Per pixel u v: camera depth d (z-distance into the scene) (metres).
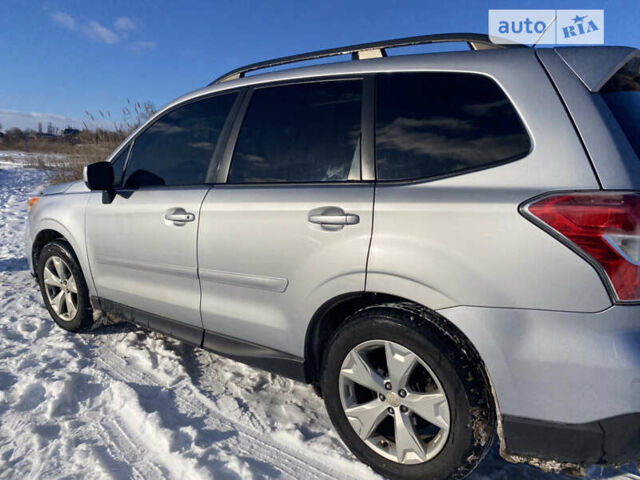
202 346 2.61
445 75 1.93
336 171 2.09
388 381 1.86
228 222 2.34
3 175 15.15
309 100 2.28
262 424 2.37
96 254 3.14
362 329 1.88
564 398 1.54
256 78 2.54
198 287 2.55
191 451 2.11
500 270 1.60
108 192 3.03
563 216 1.50
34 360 3.02
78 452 2.09
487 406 1.69
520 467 2.02
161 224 2.67
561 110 1.65
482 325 1.64
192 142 2.72
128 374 2.85
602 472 1.96
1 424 2.33
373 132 2.03
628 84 1.77
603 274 1.46
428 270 1.73
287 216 2.12
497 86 1.79
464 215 1.68
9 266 5.56
